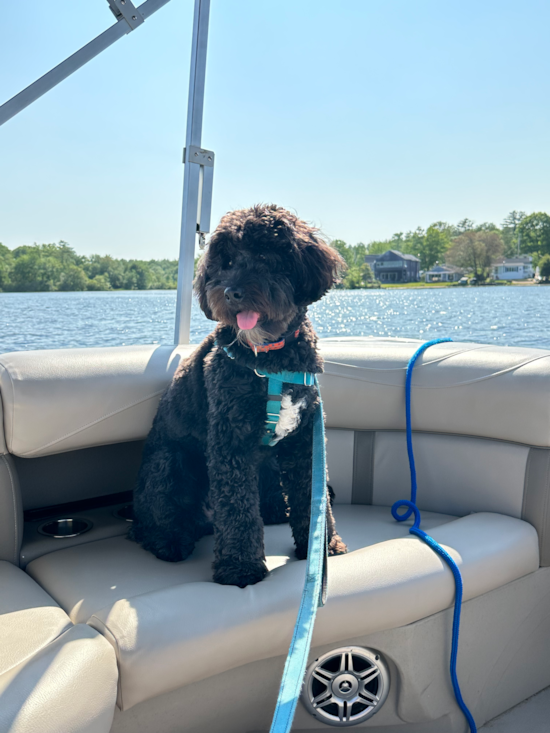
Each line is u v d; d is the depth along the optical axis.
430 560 1.58
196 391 1.74
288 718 0.94
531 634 1.83
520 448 1.91
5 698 1.00
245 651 1.31
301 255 1.69
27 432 1.67
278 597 1.38
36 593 1.47
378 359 2.16
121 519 2.07
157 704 1.27
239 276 1.56
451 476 2.07
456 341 2.29
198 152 2.45
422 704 1.60
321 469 1.50
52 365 1.77
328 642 1.41
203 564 1.70
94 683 1.08
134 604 1.28
